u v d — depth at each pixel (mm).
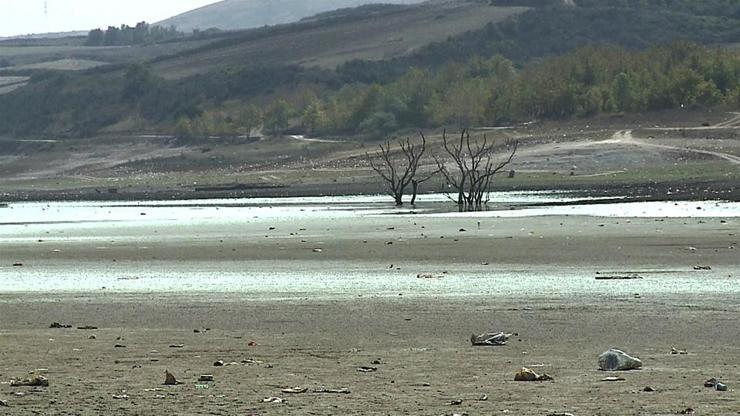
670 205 112375
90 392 22750
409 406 20922
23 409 21047
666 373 24250
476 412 20250
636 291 41531
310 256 61938
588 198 133000
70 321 36281
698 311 35312
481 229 82188
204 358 27500
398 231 82188
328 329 33031
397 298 40906
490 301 39312
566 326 32625
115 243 75625
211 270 55156
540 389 22484
